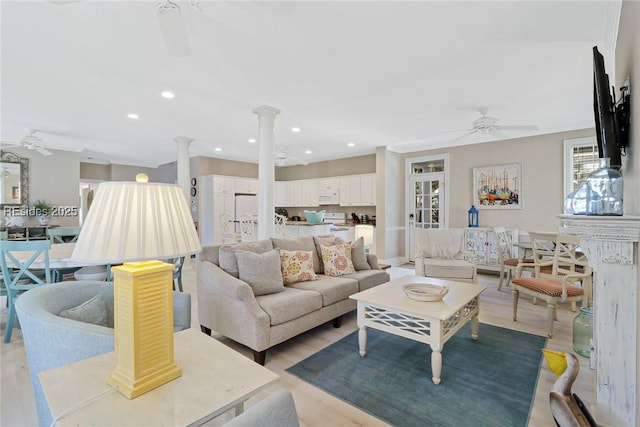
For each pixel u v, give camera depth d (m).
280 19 2.17
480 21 2.22
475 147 5.96
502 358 2.55
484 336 2.99
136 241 1.04
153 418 0.94
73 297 1.75
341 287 3.19
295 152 7.29
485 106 4.02
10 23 2.21
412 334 2.31
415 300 2.52
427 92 3.55
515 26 2.28
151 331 1.09
